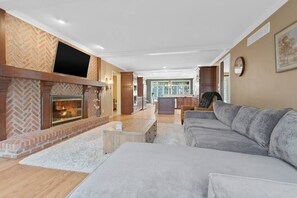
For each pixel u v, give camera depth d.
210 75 7.17
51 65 3.54
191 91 13.45
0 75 2.33
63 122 3.85
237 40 4.05
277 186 0.56
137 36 3.89
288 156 1.17
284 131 1.27
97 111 5.03
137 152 1.34
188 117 3.59
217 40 4.21
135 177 0.95
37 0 2.19
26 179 1.80
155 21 3.10
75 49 3.97
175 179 0.93
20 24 2.87
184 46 4.72
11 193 1.55
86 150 2.67
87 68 4.57
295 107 2.21
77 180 1.79
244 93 3.73
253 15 2.89
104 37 3.94
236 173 1.00
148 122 3.34
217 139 1.86
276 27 2.58
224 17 2.96
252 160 1.21
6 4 2.30
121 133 2.50
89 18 2.96
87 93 4.77
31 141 2.56
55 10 2.67
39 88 3.22
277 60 2.54
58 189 1.62
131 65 7.35
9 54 2.69
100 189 0.86
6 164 2.15
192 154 1.30
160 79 13.94
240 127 2.12
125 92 7.93
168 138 3.47
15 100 2.78
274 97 2.65
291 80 2.28
